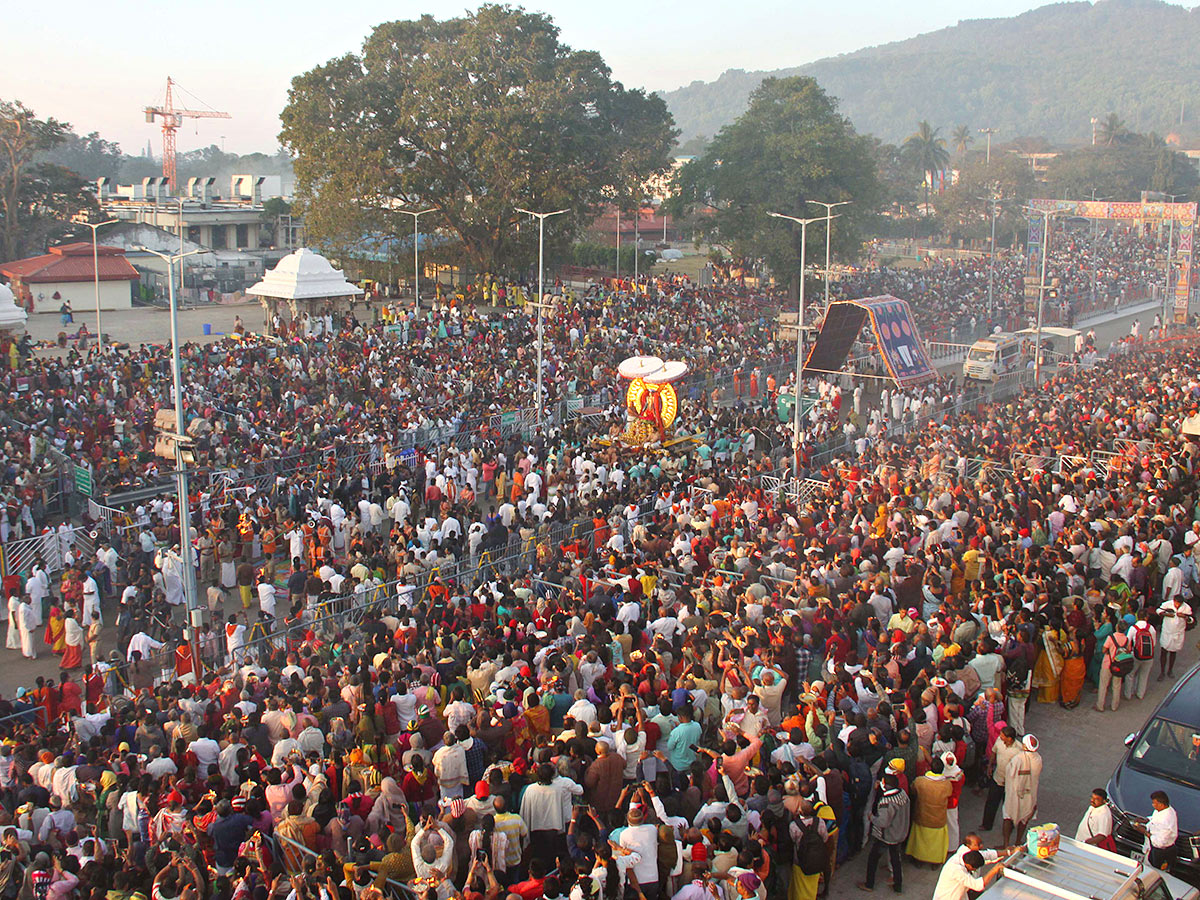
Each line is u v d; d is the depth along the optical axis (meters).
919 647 17.78
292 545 27.84
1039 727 19.19
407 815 13.48
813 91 80.50
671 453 37.88
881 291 80.69
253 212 100.25
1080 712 19.80
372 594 23.52
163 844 12.91
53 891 12.56
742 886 11.84
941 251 132.25
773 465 38.50
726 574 21.89
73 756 15.54
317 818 12.93
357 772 14.27
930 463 32.28
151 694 18.94
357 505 32.94
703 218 85.62
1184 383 44.38
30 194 84.00
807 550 23.55
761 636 18.62
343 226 69.44
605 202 77.94
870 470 33.72
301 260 57.06
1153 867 13.16
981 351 57.56
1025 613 18.97
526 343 53.31
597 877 11.24
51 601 26.56
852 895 14.41
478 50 68.62
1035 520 26.30
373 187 67.94
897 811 14.20
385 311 57.97
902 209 155.62
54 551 28.33
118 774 14.62
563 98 69.88
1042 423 37.81
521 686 16.34
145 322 65.50
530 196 70.81
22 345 47.72
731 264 87.56
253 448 35.12
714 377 52.53
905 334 48.88
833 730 15.41
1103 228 152.50
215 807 13.48
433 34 73.12
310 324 54.78
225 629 23.45
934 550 22.88
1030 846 11.79
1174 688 16.20
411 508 34.25
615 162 74.75
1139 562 22.33
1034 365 58.19
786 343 61.34
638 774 14.36
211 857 13.24
